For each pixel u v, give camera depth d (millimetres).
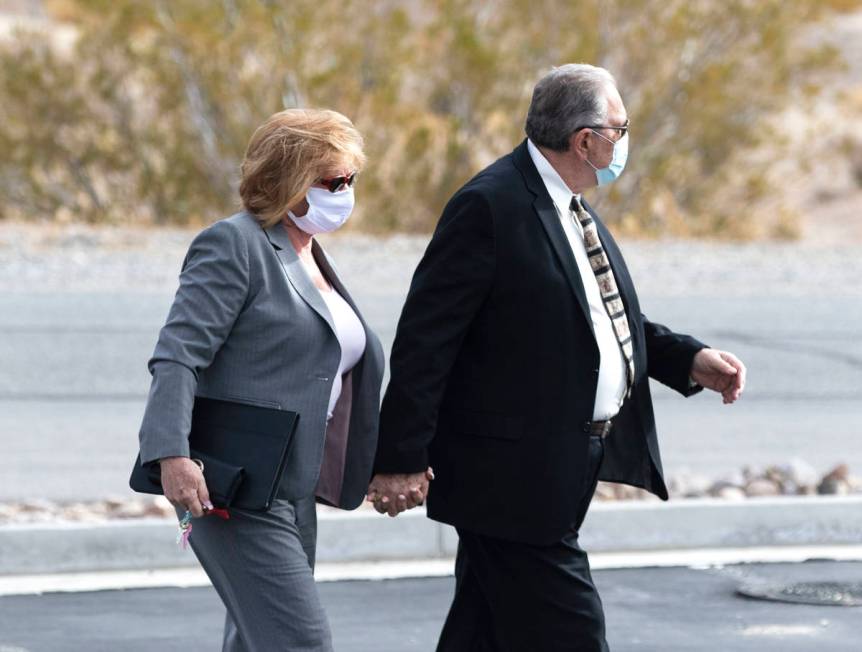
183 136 99312
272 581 15367
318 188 15875
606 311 17031
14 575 25781
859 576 26719
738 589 25781
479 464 16688
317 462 15695
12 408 40344
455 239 16516
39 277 65062
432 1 103750
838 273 79312
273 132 15812
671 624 23656
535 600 16812
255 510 14984
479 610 17828
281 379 15555
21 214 100625
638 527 28328
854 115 117500
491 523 16656
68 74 99812
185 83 97625
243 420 15188
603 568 27031
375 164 98125
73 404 41219
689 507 28531
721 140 110000
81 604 24172
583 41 103500
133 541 26297
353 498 16500
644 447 17609
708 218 112062
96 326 53906
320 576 26172
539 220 16688
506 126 102125
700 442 38812
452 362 16516
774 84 108375
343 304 16391
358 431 16500
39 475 32531
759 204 116250
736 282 73875
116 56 99562
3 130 100125
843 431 40844
